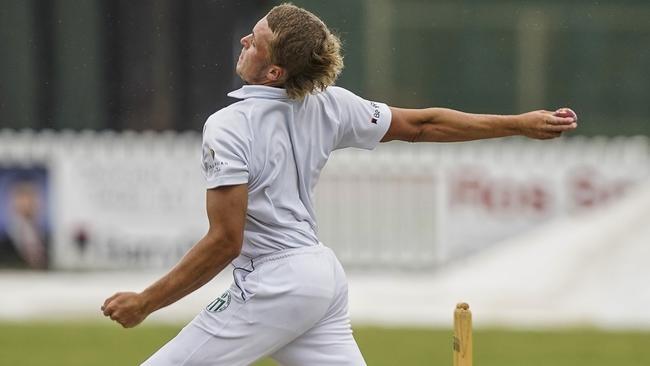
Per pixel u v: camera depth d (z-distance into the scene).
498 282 53.38
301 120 17.59
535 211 56.69
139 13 60.38
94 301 50.00
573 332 44.19
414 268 56.56
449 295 52.38
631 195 56.62
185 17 60.06
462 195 56.72
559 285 52.31
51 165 57.59
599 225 55.91
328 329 17.83
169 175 57.34
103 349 39.19
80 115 61.12
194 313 46.88
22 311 47.66
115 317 16.64
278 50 17.09
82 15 60.81
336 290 17.77
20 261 57.75
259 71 17.44
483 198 56.62
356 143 18.42
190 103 60.28
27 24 61.03
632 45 61.66
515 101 61.59
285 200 17.39
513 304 50.75
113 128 60.97
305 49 17.11
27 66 61.06
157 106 60.66
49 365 36.19
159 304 16.72
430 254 56.56
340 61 17.56
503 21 61.34
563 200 56.69
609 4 61.47
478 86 61.19
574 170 56.59
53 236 57.66
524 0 61.28
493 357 38.81
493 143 59.22
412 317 47.38
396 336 42.66
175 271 16.66
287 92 17.33
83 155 57.50
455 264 56.41
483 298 51.75
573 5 61.59
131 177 57.47
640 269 52.50
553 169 56.62
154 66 60.50
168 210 57.44
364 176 56.62
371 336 42.59
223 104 60.19
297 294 17.19
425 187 56.56
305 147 17.58
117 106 60.88
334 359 17.77
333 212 56.72
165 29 60.25
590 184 56.59
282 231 17.36
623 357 39.12
